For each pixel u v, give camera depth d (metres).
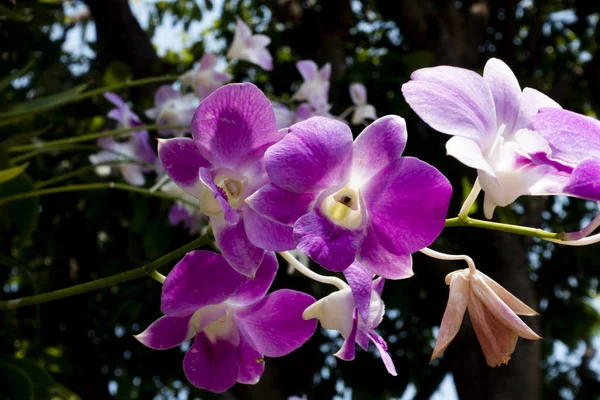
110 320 1.00
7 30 0.93
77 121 0.95
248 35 0.77
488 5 1.32
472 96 0.31
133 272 0.35
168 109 0.71
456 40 1.24
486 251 1.05
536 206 1.11
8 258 0.61
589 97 1.46
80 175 0.88
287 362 1.09
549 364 1.48
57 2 1.09
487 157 0.31
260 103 0.31
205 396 1.07
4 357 0.49
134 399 1.16
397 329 1.21
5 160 0.51
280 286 0.95
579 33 1.54
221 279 0.34
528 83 1.39
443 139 1.02
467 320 1.04
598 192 0.28
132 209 0.92
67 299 1.00
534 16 1.47
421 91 0.30
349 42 1.31
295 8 1.21
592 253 1.32
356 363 1.18
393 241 0.30
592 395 1.42
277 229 0.31
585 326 1.33
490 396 0.99
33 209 0.57
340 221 0.30
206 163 0.32
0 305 0.37
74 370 1.04
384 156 0.30
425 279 1.08
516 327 0.31
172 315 0.34
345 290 0.33
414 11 1.21
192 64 1.45
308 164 0.30
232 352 0.36
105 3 1.12
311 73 0.71
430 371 1.22
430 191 0.29
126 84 0.58
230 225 0.32
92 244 0.98
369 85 1.02
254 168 0.32
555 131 0.29
